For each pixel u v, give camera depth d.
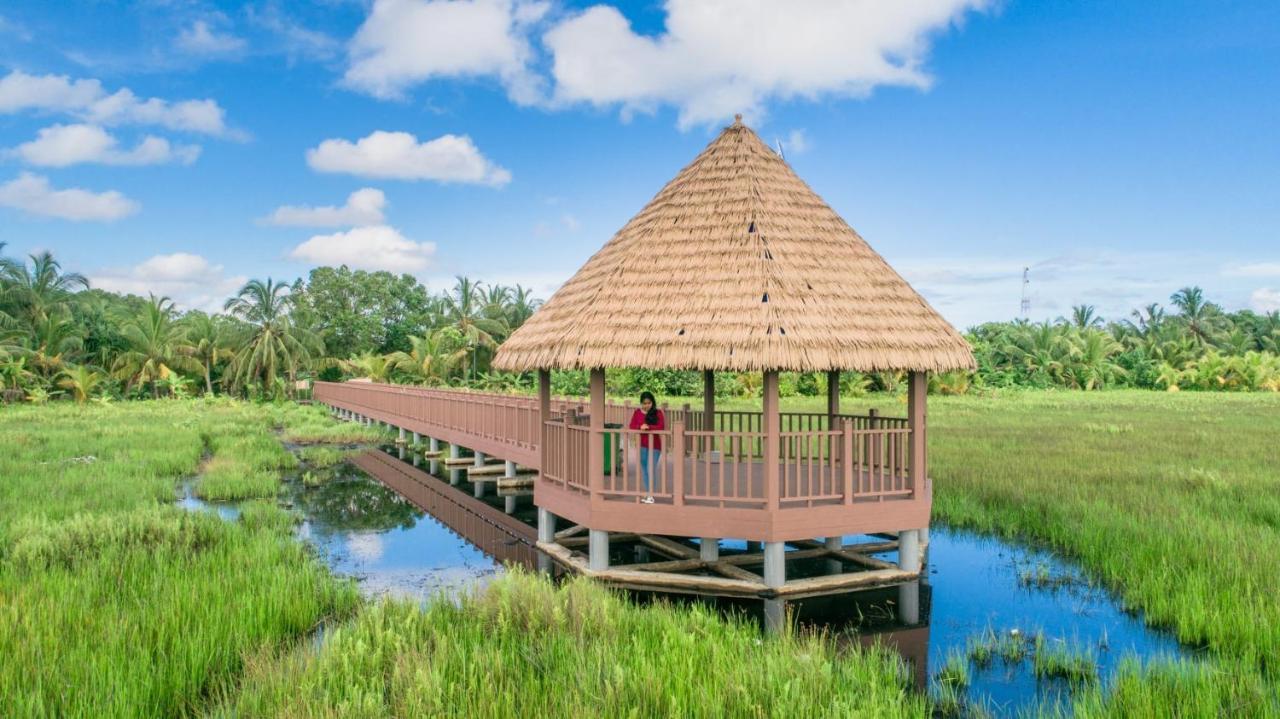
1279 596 8.63
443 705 6.08
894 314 10.82
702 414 15.20
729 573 10.73
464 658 6.79
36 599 8.31
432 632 7.49
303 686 6.29
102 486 16.19
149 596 8.70
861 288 10.98
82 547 10.64
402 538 13.80
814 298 10.46
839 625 9.20
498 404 18.17
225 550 11.13
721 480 10.15
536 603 8.12
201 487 16.94
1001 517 13.69
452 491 18.47
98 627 7.64
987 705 7.05
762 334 9.81
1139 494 14.30
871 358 10.03
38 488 15.53
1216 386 56.25
